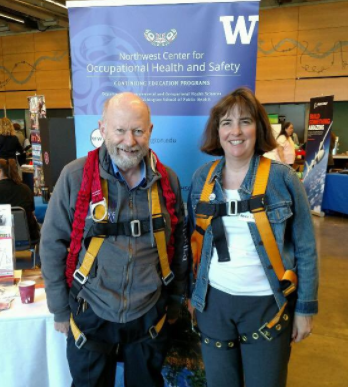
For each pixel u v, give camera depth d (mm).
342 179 5234
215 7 1624
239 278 1160
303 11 7367
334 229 4824
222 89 1700
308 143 5773
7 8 7883
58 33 8977
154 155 1282
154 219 1220
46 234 1237
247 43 1654
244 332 1188
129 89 1711
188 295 1439
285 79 7758
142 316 1221
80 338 1199
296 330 1209
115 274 1188
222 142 1188
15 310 1391
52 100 9430
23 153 6555
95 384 1234
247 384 1220
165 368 1785
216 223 1182
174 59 1679
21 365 1371
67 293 1280
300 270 1174
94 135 1760
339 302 2877
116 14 1650
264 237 1135
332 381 2008
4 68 9641
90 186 1188
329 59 7398
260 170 1164
